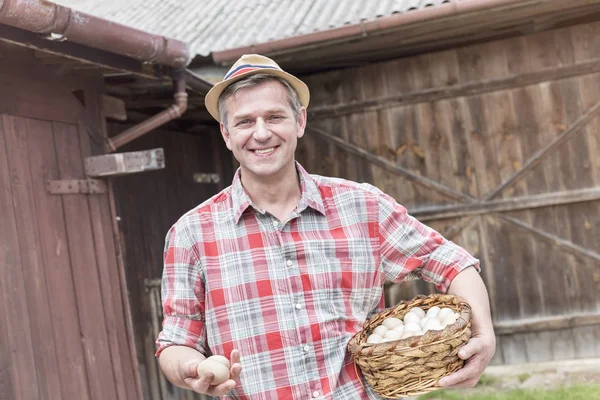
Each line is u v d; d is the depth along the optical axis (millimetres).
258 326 1946
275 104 1960
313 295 1969
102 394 4176
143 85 5168
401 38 5879
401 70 6469
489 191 6242
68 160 4191
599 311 5957
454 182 6352
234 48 6051
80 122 4355
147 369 5953
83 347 4062
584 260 5996
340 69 6668
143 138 6512
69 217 4117
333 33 5730
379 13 5684
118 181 5980
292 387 1920
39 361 3680
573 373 5703
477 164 6270
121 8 8430
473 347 1855
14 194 3688
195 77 5277
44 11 3299
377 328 2047
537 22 5770
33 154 3887
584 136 5953
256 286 1964
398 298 6605
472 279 2049
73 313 4023
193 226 2037
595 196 5902
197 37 6887
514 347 6195
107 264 4422
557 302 6078
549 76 6004
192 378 1794
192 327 1999
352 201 2078
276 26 6508
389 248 2070
